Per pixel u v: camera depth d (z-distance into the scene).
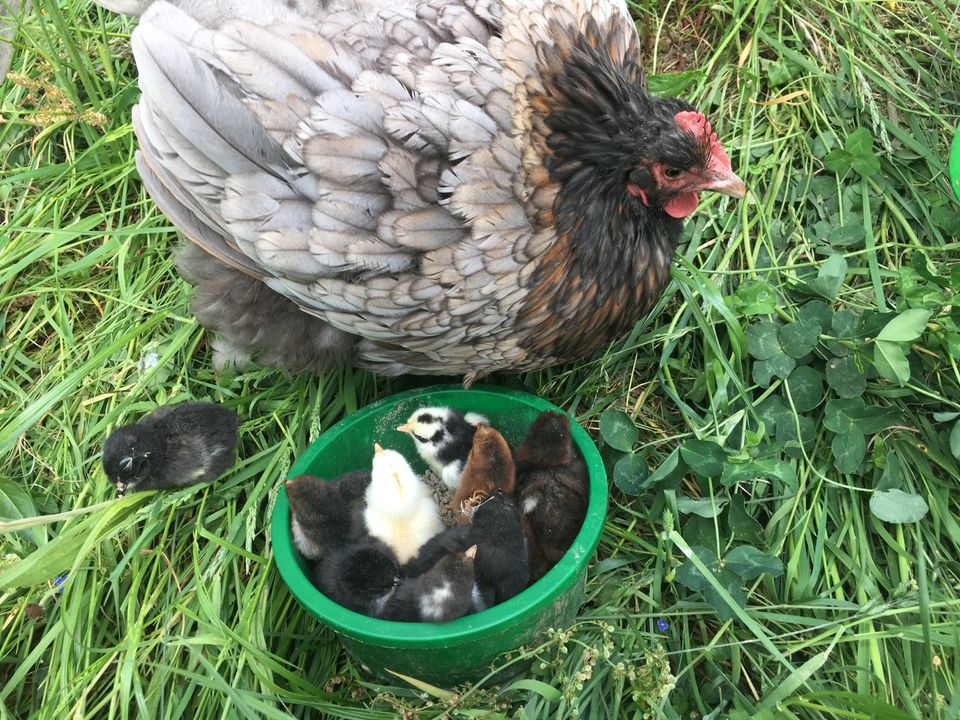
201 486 0.53
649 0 0.70
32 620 0.51
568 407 0.58
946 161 0.63
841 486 0.51
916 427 0.54
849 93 0.67
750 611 0.48
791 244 0.62
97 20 0.75
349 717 0.46
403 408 0.56
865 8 0.68
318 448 0.52
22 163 0.71
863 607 0.46
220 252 0.48
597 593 0.51
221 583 0.51
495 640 0.44
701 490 0.53
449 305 0.47
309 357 0.55
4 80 0.74
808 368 0.54
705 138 0.47
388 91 0.44
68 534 0.49
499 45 0.46
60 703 0.47
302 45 0.44
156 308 0.62
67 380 0.56
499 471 0.50
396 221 0.44
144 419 0.53
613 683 0.47
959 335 0.52
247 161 0.44
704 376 0.56
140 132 0.48
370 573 0.47
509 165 0.45
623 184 0.48
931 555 0.50
